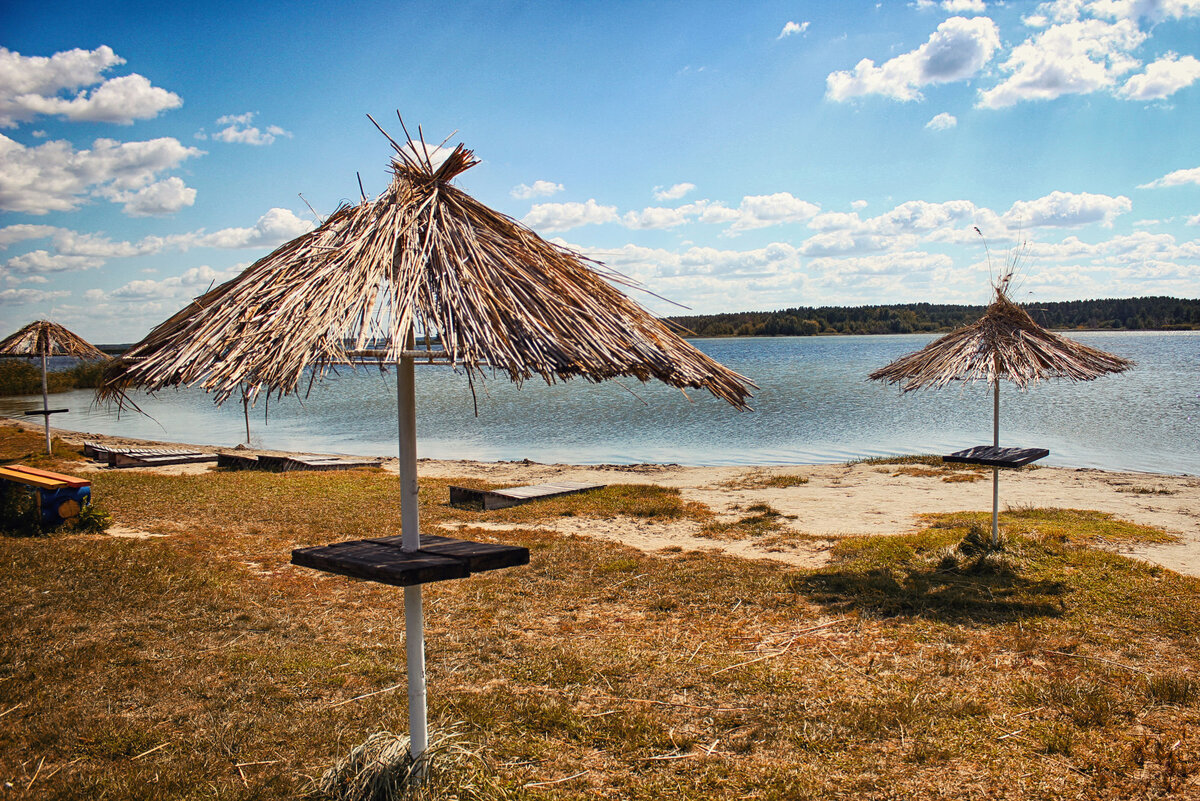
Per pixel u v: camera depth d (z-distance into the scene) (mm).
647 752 3988
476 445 26172
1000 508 11266
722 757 3945
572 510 11719
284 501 12172
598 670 5141
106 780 3506
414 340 2695
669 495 13086
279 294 2707
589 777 3725
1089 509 10961
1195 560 7934
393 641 5680
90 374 55406
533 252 3158
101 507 10945
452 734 3771
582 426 31094
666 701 4660
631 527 10594
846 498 12680
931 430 27109
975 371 7559
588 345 2668
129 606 6219
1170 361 65938
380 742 3514
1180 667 5074
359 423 34656
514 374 2451
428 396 49406
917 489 13406
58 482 9195
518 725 4277
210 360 2494
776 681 4953
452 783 3297
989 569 7613
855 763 3859
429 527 10352
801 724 4316
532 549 8961
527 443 26453
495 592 7113
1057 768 3775
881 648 5582
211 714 4332
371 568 2691
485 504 12211
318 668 5086
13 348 17000
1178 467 18219
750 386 3201
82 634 5535
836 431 27453
